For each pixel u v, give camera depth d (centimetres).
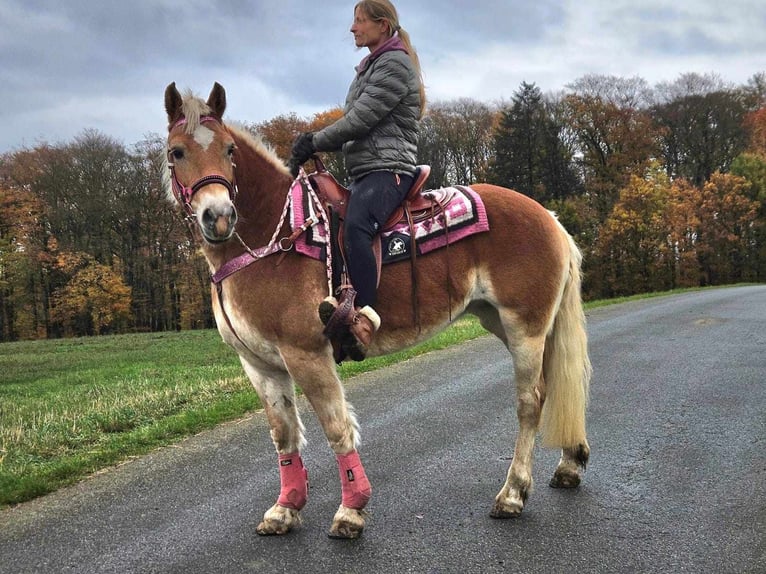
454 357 912
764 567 300
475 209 380
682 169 5072
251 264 339
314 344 334
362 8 369
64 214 3897
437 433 543
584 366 406
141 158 3869
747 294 2027
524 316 382
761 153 4822
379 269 356
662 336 1070
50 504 414
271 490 426
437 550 332
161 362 1747
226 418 613
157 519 384
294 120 3288
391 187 359
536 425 384
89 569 322
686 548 323
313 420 601
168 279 4125
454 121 4681
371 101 349
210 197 307
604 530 348
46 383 1390
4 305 3953
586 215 4328
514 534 347
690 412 574
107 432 601
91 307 3947
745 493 386
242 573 314
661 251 4200
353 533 346
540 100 4738
